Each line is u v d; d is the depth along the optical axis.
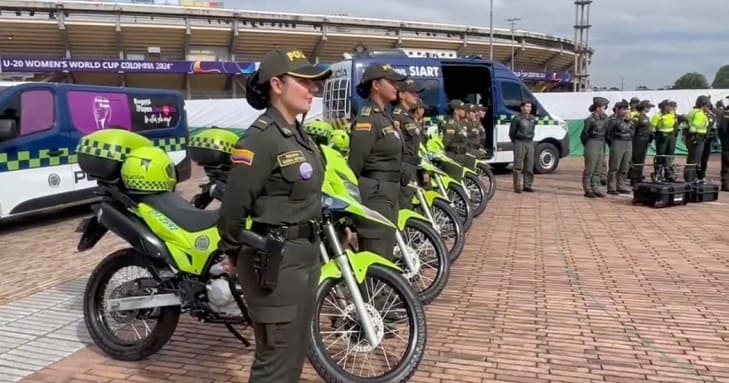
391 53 12.84
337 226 3.57
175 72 35.97
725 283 5.59
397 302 3.56
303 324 2.62
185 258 3.70
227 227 2.47
